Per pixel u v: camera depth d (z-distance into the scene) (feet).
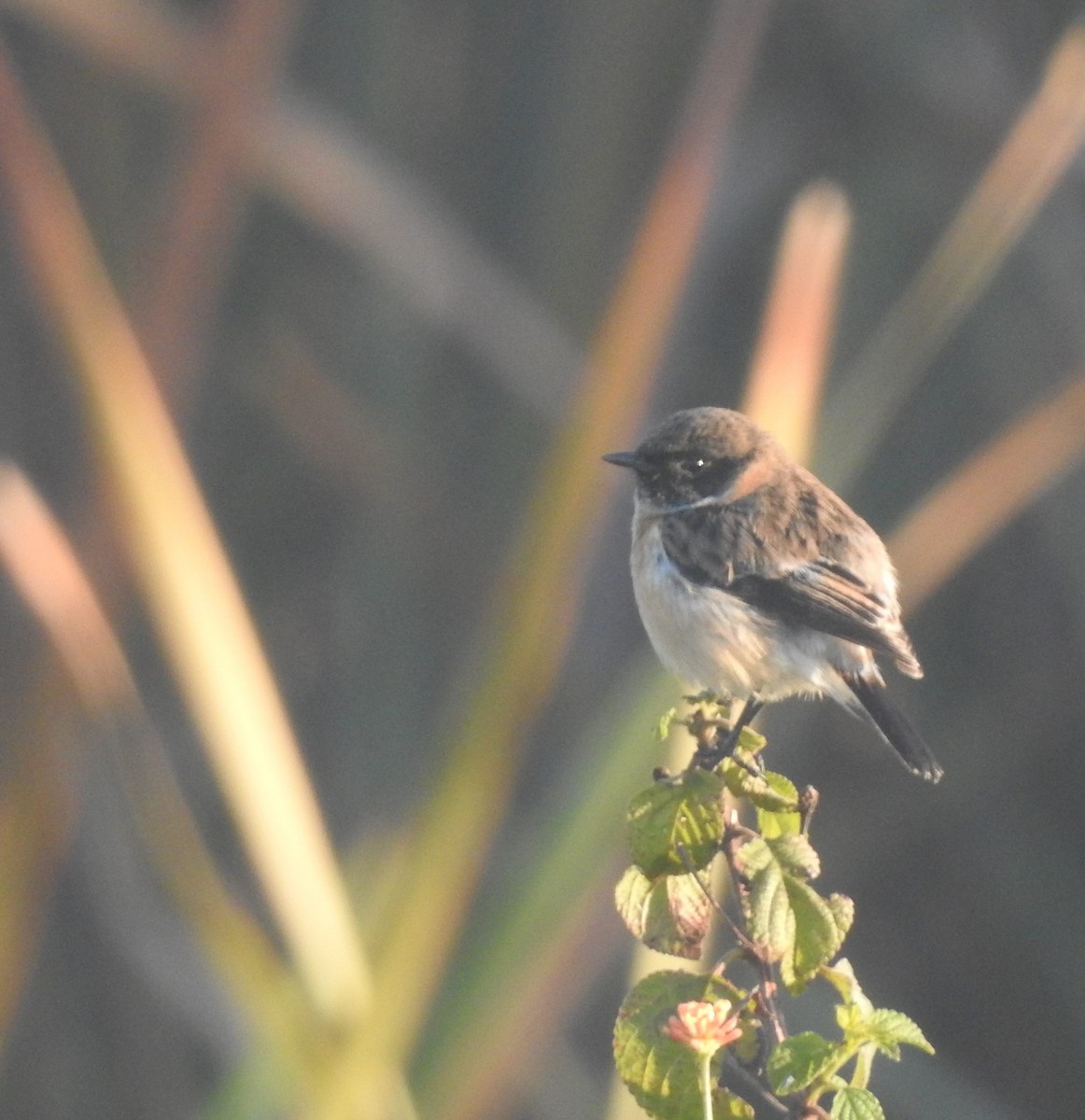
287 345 44.65
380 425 44.24
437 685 42.57
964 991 42.60
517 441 43.45
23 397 44.21
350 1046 21.76
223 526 45.34
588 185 43.37
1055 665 43.96
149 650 42.96
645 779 22.27
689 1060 14.67
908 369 27.43
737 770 15.56
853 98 44.06
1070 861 43.27
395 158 45.24
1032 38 44.70
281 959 38.83
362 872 28.73
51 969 40.19
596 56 43.86
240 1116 23.57
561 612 23.34
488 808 22.72
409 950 22.26
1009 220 26.71
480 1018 22.24
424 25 46.06
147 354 27.40
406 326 44.83
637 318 24.03
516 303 37.45
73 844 37.60
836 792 43.19
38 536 23.30
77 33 31.01
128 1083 40.11
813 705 42.83
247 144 27.84
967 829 43.01
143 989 40.09
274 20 27.55
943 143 43.16
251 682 22.53
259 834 22.07
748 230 43.34
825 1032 33.63
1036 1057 41.93
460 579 43.09
